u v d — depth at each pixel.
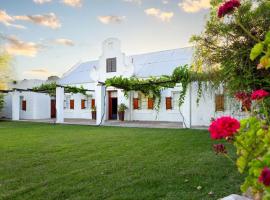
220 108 13.18
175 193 3.79
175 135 10.04
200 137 9.32
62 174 4.89
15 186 4.25
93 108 21.84
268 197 1.62
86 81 22.88
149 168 5.18
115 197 3.69
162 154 6.50
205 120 14.03
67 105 24.70
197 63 9.32
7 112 25.14
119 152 6.85
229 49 7.80
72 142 8.65
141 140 8.89
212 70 9.04
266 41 1.81
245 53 7.37
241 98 3.06
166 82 14.35
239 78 7.64
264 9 6.68
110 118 21.34
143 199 3.61
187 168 5.11
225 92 10.00
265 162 1.64
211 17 7.57
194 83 13.29
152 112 19.02
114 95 21.23
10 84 25.09
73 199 3.67
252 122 1.98
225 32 7.43
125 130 12.36
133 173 4.85
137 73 20.09
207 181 4.29
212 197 3.62
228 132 1.54
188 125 13.34
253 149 1.88
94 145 8.00
